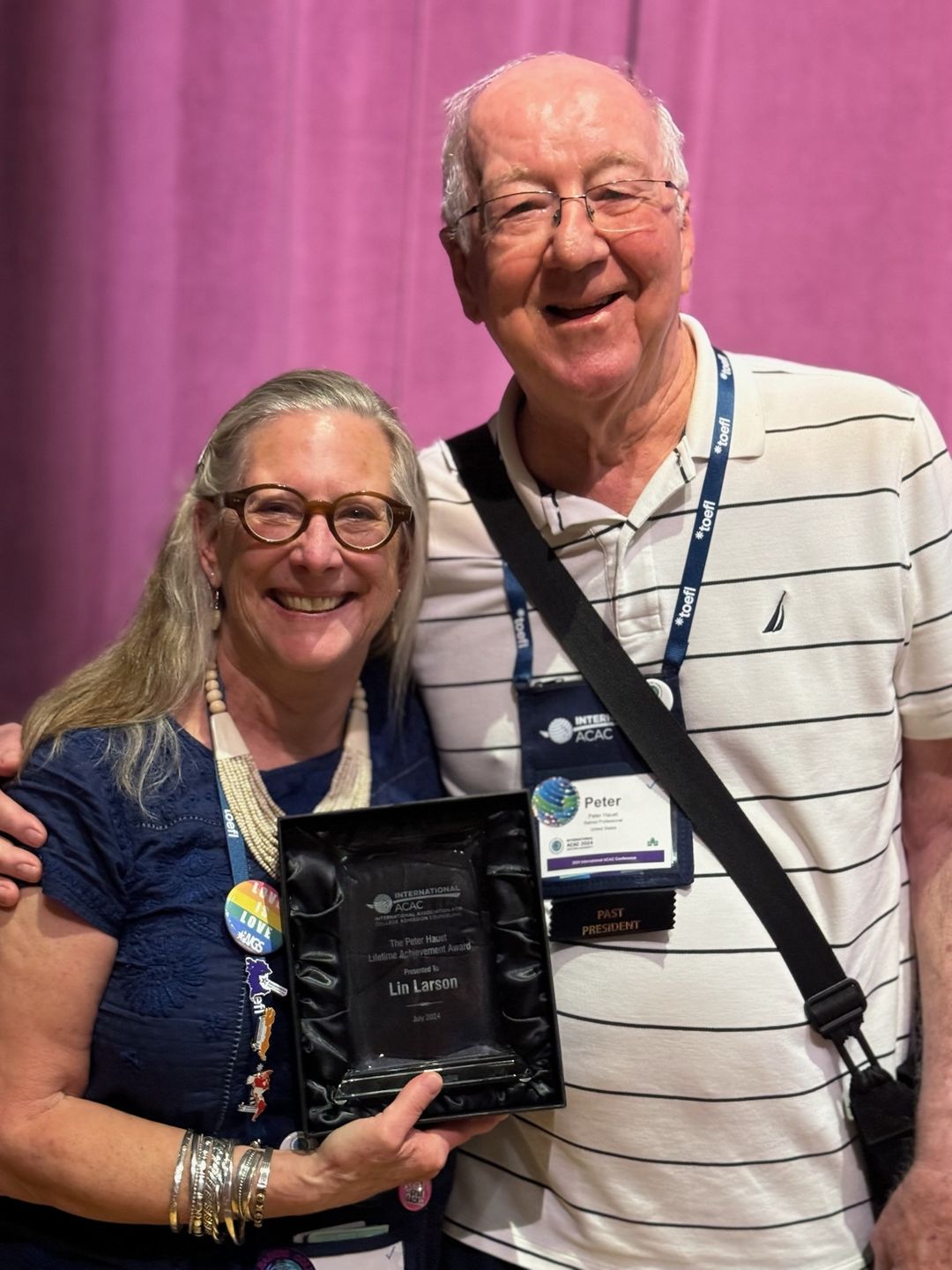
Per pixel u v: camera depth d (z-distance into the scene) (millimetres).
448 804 1469
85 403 2391
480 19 2254
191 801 1486
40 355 2381
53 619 2438
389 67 2279
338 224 2318
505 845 1479
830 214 2203
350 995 1449
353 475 1478
